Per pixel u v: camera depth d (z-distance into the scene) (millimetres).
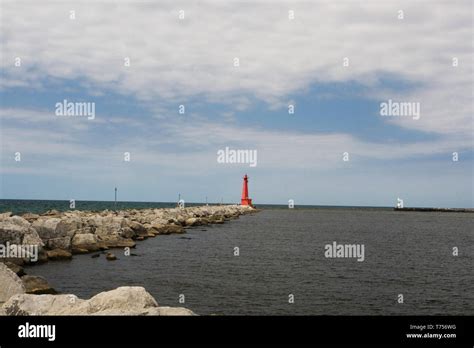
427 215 175375
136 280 22672
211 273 25484
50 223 30250
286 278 24562
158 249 36406
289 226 78062
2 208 100250
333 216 140375
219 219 84125
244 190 161375
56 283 21328
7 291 13438
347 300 19750
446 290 22656
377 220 114875
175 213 71875
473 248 45312
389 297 20656
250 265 29156
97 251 32469
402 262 33062
